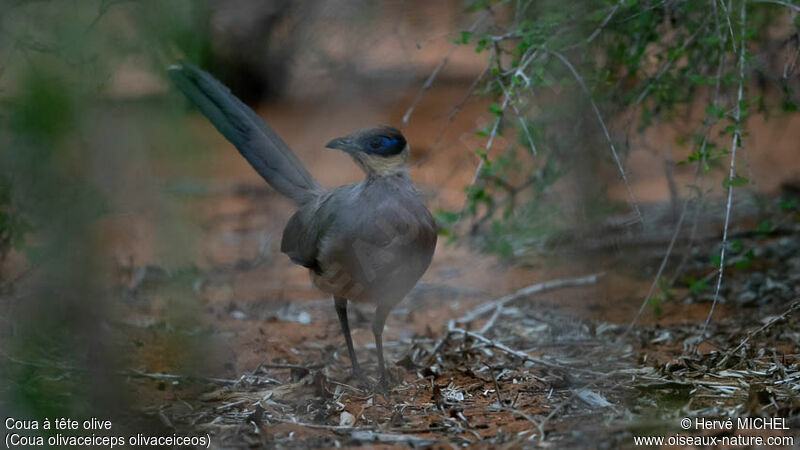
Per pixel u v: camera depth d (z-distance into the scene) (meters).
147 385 10.21
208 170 19.64
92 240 8.68
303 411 9.71
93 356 8.88
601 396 9.62
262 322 13.75
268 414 9.50
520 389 10.18
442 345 12.10
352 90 27.59
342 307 11.05
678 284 14.61
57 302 10.18
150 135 8.85
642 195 18.73
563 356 11.48
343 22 25.97
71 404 8.69
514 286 15.36
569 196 14.45
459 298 15.17
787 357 10.67
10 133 8.31
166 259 12.95
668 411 9.13
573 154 13.16
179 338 11.38
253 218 19.44
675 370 10.48
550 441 8.37
